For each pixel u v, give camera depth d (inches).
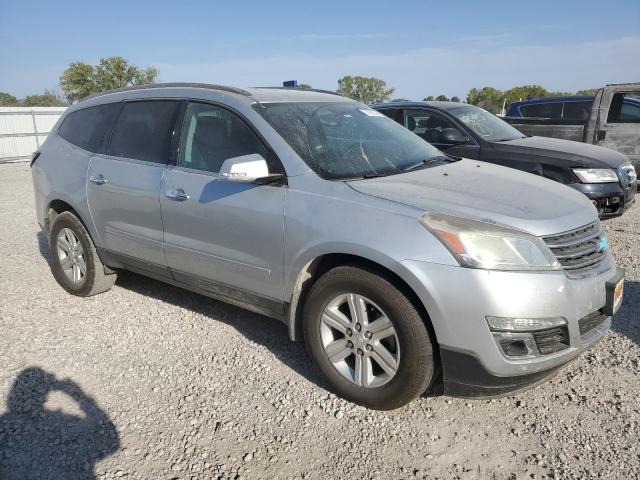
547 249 111.8
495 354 108.6
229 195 141.4
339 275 123.0
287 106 152.1
